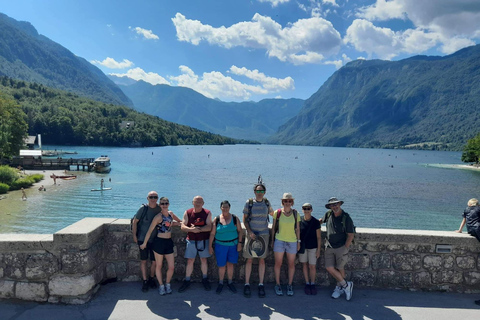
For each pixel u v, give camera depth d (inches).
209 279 241.3
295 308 201.3
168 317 186.2
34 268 198.5
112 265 231.3
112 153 5108.3
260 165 4069.9
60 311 189.9
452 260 229.0
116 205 1406.3
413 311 200.4
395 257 231.8
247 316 189.6
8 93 7755.9
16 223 1076.5
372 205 1595.7
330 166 4239.7
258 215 226.5
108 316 186.1
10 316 183.0
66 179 2165.4
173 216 236.1
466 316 195.8
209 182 2269.9
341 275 218.4
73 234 198.2
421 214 1409.9
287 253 223.6
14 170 1923.0
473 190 2113.7
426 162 5374.0
